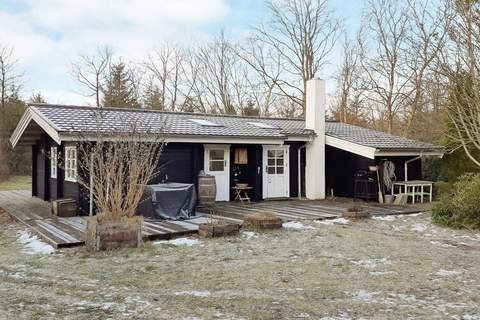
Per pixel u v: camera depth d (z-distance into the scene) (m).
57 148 11.78
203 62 30.25
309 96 14.13
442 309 4.08
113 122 10.59
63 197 11.33
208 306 4.15
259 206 11.76
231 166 13.12
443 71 10.79
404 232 8.28
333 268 5.59
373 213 10.52
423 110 20.08
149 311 4.00
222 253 6.37
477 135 10.26
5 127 25.34
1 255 6.30
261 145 13.22
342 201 13.26
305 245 6.95
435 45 11.30
